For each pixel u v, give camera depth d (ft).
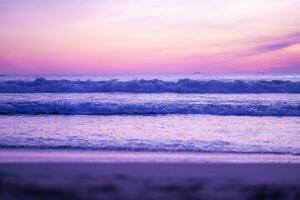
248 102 68.33
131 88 86.69
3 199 17.88
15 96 77.25
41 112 57.41
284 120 52.03
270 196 19.15
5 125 46.26
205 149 34.47
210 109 58.23
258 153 33.24
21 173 23.47
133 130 43.55
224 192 19.65
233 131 43.55
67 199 17.98
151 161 28.89
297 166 27.37
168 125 47.19
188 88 87.10
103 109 57.67
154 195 18.80
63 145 35.35
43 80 86.74
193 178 22.68
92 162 27.96
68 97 75.77
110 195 18.65
